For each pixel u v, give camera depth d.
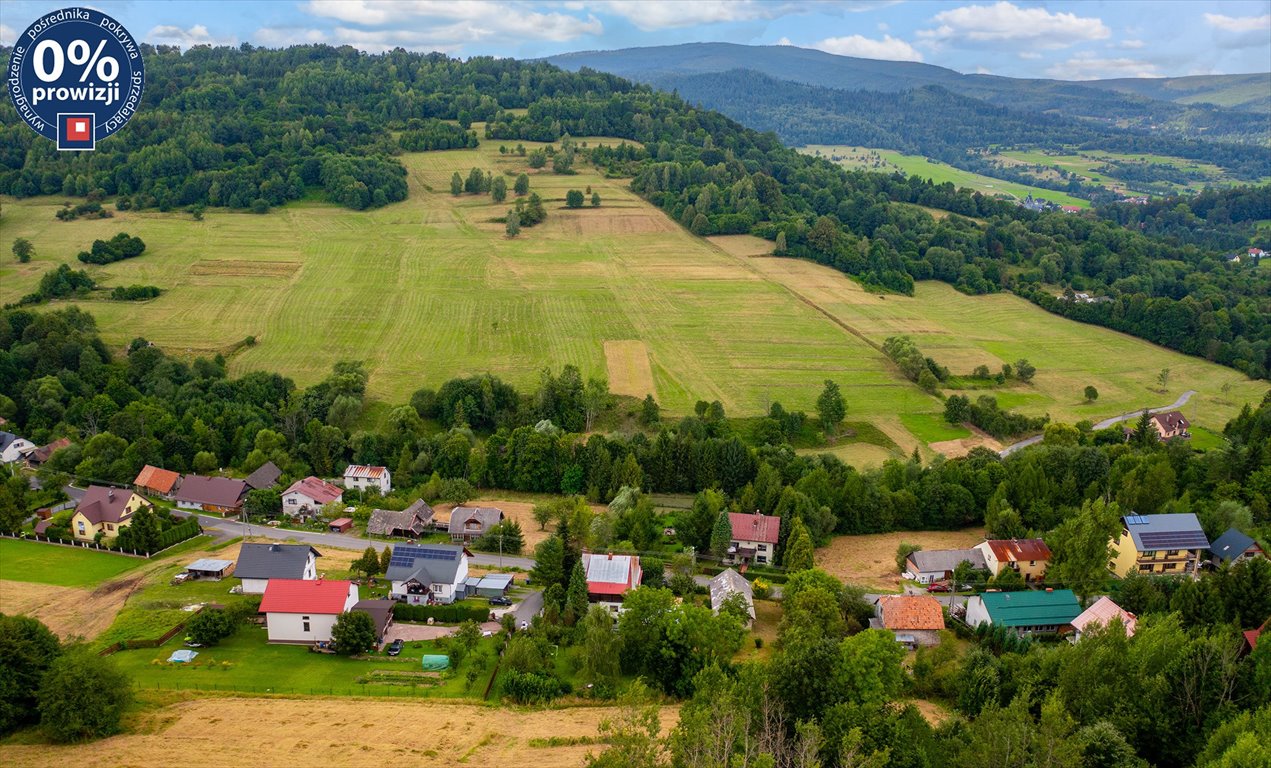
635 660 84.81
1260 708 62.84
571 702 78.50
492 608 99.38
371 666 85.25
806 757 58.34
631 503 129.50
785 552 115.19
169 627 91.19
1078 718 71.31
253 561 100.25
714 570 115.12
